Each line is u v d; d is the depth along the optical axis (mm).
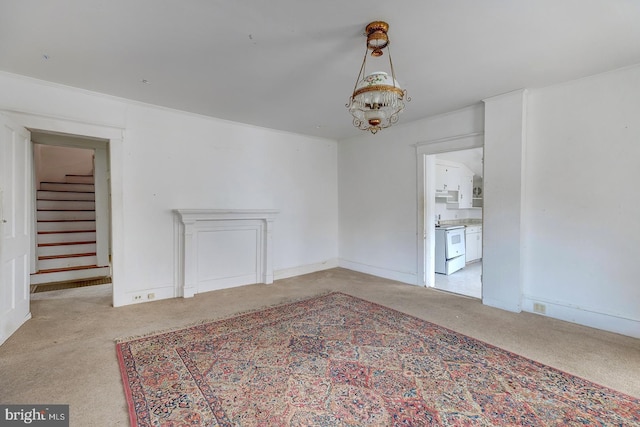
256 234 4539
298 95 3316
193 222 3863
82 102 3184
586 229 2943
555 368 2170
